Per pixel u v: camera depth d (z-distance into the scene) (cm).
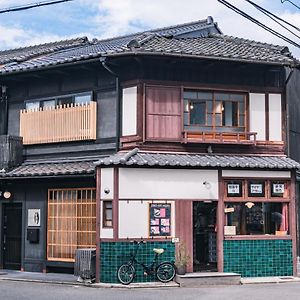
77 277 1719
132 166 1656
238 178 1756
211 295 1389
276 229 1798
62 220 1838
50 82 1961
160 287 1561
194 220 1783
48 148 1942
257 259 1741
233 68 1833
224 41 2148
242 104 1858
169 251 1666
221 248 1717
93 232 1773
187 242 1691
